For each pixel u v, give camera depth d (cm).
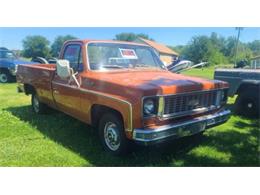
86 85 442
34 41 5384
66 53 511
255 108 664
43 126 564
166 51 4797
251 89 668
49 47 5456
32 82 633
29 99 888
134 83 381
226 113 455
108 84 399
